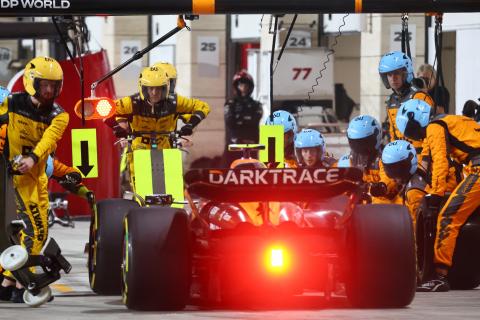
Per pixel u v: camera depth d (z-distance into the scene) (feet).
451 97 303.07
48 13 139.95
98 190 234.99
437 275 132.98
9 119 115.85
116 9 140.87
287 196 106.83
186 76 334.44
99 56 231.09
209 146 333.83
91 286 127.24
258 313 105.19
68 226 227.40
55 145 115.75
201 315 103.91
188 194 106.32
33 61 114.93
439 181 133.18
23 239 115.55
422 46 268.21
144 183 131.54
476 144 132.77
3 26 238.07
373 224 107.14
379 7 143.54
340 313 104.88
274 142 137.39
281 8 141.69
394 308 109.19
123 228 111.45
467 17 242.99
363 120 148.77
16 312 109.60
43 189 115.96
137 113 145.79
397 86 158.20
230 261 106.83
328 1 142.31
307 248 107.55
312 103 269.44
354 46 329.52
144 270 105.29
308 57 268.41
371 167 149.69
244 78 245.86
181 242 105.91
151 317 103.04
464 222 132.87
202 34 329.93
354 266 107.04
